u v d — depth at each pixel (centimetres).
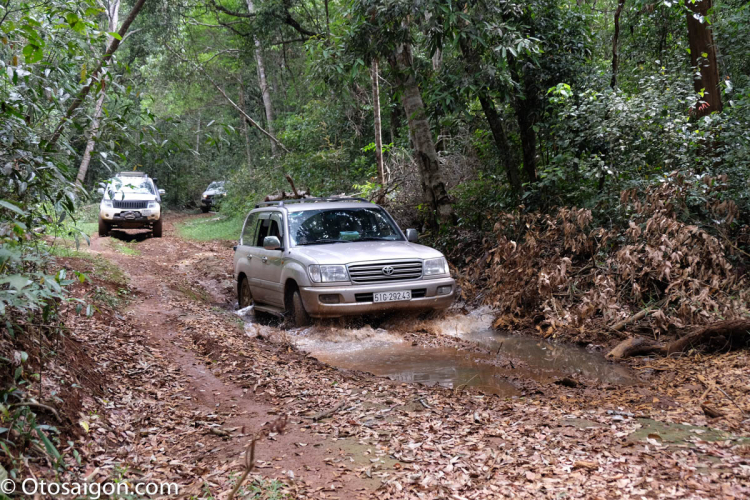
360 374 642
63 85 459
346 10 1191
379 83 1902
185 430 480
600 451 398
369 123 2753
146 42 2911
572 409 503
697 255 788
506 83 1148
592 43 1341
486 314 956
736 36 1270
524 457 395
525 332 861
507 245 903
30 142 405
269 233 1005
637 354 701
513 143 1409
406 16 1071
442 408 513
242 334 839
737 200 902
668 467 363
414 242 994
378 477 378
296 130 3058
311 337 825
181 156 4206
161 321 891
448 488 354
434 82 1248
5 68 404
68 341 565
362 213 998
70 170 450
